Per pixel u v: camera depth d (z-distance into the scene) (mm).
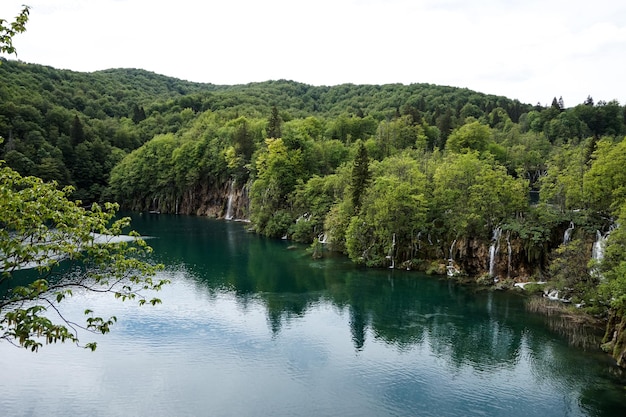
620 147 63188
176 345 46156
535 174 151500
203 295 62312
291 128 137625
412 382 39719
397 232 79125
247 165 135625
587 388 38781
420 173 82688
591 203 67000
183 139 174375
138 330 49594
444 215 78188
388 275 73562
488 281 68125
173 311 55562
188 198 159000
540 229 67312
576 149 93688
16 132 155750
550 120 189375
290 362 43094
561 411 35406
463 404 36406
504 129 181625
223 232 116188
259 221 113875
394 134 140250
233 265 80000
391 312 56750
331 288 66688
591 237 63281
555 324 52656
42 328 14500
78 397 36531
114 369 41094
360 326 52156
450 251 75625
